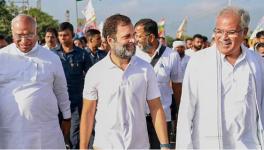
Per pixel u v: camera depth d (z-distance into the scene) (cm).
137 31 630
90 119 449
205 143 430
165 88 639
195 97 436
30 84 491
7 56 493
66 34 740
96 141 442
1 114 491
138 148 440
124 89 433
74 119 742
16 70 490
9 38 1042
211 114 426
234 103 423
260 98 434
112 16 434
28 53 495
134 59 439
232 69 425
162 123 448
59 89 532
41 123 497
